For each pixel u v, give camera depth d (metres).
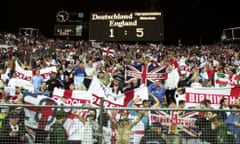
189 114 8.22
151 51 33.56
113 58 25.53
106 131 8.15
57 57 24.98
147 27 35.22
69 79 15.19
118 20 35.44
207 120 8.16
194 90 11.35
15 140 8.02
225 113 8.12
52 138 8.09
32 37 41.28
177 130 8.19
